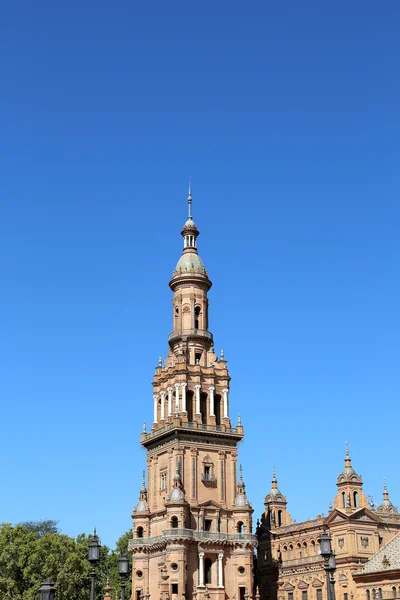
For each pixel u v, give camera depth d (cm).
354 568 11994
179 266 14812
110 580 15900
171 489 12925
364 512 12456
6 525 13925
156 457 13662
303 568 13200
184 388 13500
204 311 14600
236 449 13588
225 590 12575
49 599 4741
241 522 12988
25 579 13250
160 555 12706
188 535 12319
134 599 12900
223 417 13712
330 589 5097
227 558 12812
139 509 13438
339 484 12656
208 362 14188
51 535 14362
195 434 13238
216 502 13012
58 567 13625
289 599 13400
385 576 10331
